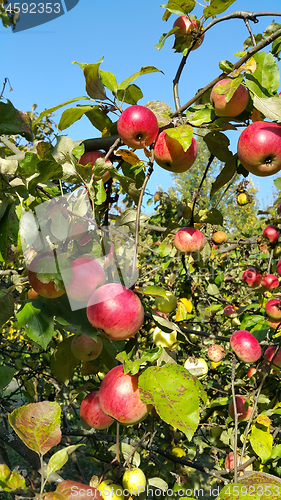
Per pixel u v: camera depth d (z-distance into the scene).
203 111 1.19
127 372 0.94
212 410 2.42
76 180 1.02
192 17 1.22
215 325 2.66
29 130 1.28
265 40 0.99
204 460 3.53
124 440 2.00
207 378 2.69
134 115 1.05
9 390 3.87
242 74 1.02
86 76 1.18
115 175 1.12
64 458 0.81
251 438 1.61
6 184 1.06
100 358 1.62
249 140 1.06
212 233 3.25
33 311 1.18
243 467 1.60
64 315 1.19
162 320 1.25
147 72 1.23
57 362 1.46
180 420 0.83
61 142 0.99
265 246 3.12
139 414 0.97
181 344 2.10
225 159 1.29
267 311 2.21
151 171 1.12
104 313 0.97
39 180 0.99
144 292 1.03
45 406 0.87
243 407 1.91
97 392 1.40
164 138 1.11
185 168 1.16
